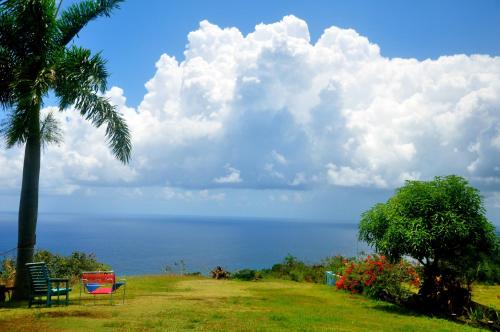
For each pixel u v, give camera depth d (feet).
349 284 61.62
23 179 47.70
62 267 71.61
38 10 45.78
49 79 43.70
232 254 371.56
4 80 46.50
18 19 45.57
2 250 317.83
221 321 35.24
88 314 36.50
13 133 43.68
